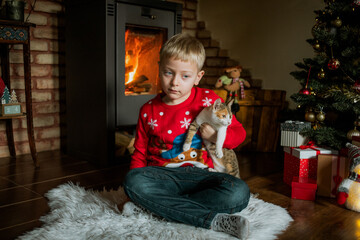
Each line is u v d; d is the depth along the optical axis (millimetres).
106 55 1994
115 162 2123
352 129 1775
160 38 2359
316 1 2621
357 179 1439
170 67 1253
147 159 1438
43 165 2133
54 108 2506
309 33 2676
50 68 2447
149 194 1200
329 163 1592
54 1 2412
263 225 1255
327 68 1902
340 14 1804
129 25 2127
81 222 1241
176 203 1186
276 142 2539
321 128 1787
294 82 2799
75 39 2219
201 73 1382
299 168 1680
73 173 1972
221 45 3277
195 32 3400
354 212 1434
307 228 1279
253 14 3021
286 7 2801
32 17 2314
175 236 1131
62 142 2582
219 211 1193
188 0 3299
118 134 2215
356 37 1804
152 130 1377
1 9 2096
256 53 3037
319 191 1625
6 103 1961
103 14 1978
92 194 1544
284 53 2850
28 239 1129
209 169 1380
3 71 2191
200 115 1295
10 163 2168
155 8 2219
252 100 2508
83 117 2227
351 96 1714
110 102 2049
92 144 2186
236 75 2451
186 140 1299
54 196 1534
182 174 1312
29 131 2051
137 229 1183
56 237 1136
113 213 1307
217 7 3266
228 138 1331
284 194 1653
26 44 1941
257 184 1798
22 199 1556
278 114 2520
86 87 2170
